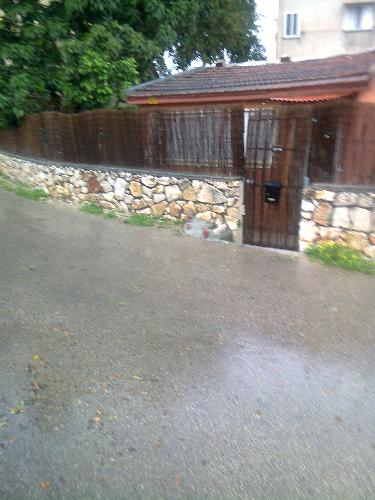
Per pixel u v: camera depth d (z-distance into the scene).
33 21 10.20
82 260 5.50
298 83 6.98
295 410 2.89
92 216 7.70
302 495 2.26
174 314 4.15
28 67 10.31
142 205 7.55
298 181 5.70
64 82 10.04
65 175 8.81
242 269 5.31
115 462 2.44
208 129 6.42
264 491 2.28
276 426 2.74
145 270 5.24
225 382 3.16
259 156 5.94
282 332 3.86
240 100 7.59
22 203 8.41
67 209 8.18
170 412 2.85
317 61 9.12
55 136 9.03
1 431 2.62
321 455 2.52
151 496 2.24
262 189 6.02
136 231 6.82
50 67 10.40
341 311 4.25
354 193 5.31
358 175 5.28
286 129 5.62
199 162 6.68
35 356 3.38
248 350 3.57
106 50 10.12
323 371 3.30
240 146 6.14
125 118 7.40
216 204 6.58
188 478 2.35
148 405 2.91
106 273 5.10
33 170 9.80
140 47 10.91
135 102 8.57
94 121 7.96
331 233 5.58
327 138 5.36
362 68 6.95
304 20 16.70
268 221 6.06
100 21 10.69
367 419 2.81
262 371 3.30
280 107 5.59
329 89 6.78
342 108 5.15
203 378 3.20
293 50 17.03
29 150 10.14
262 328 3.92
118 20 11.17
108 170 7.91
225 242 6.29
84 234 6.61
